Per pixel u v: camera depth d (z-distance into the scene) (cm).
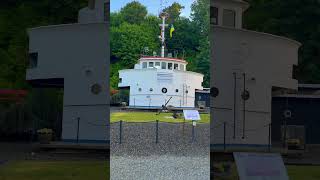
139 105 798
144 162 787
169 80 802
